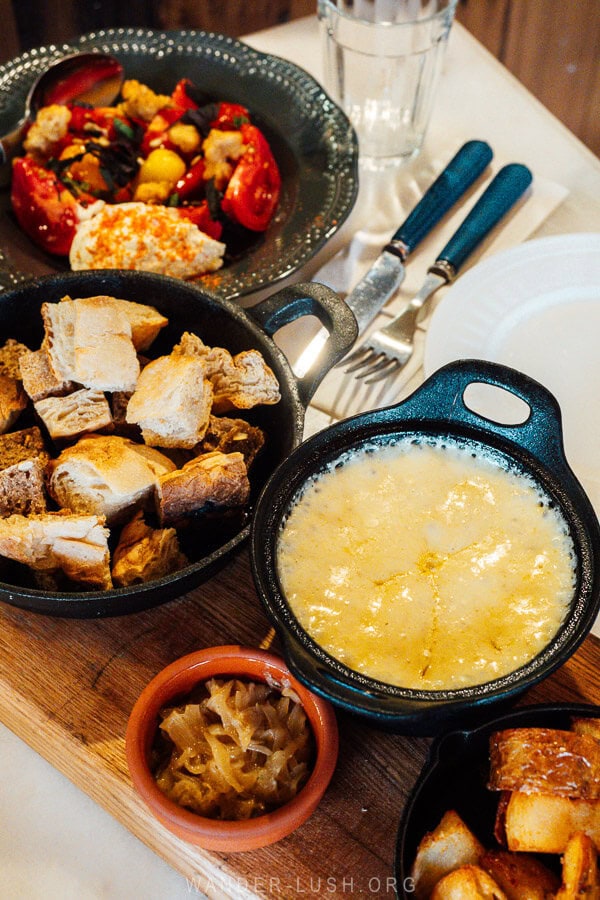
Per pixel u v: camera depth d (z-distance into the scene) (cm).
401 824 44
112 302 57
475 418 50
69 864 51
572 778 44
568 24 120
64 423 55
